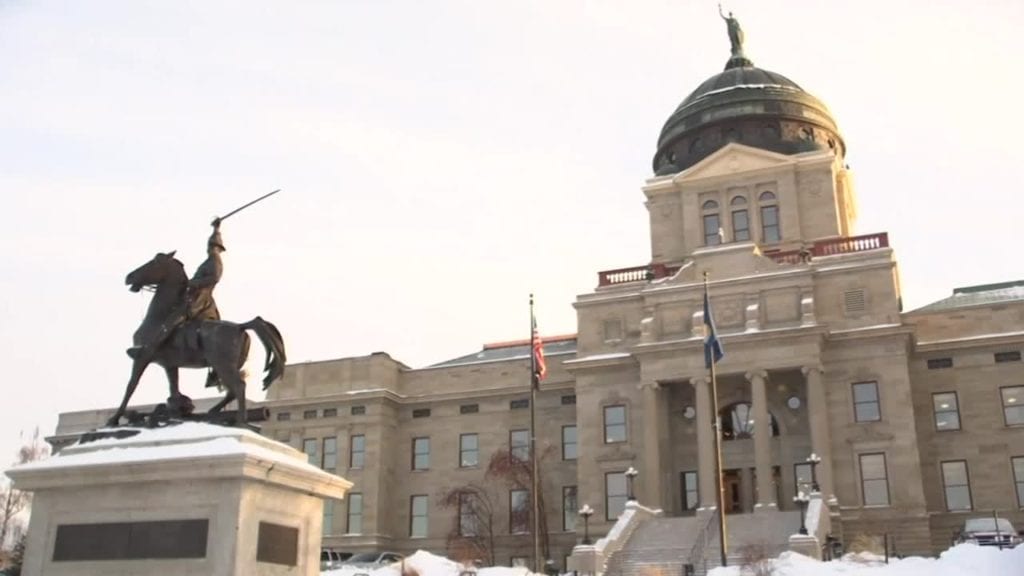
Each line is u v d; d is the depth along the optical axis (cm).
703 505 6047
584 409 6869
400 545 7756
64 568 1430
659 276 7306
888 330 6172
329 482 1586
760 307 6400
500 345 9075
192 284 1653
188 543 1391
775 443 6394
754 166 7694
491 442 7738
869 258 6412
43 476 1462
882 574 3769
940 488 6362
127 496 1439
